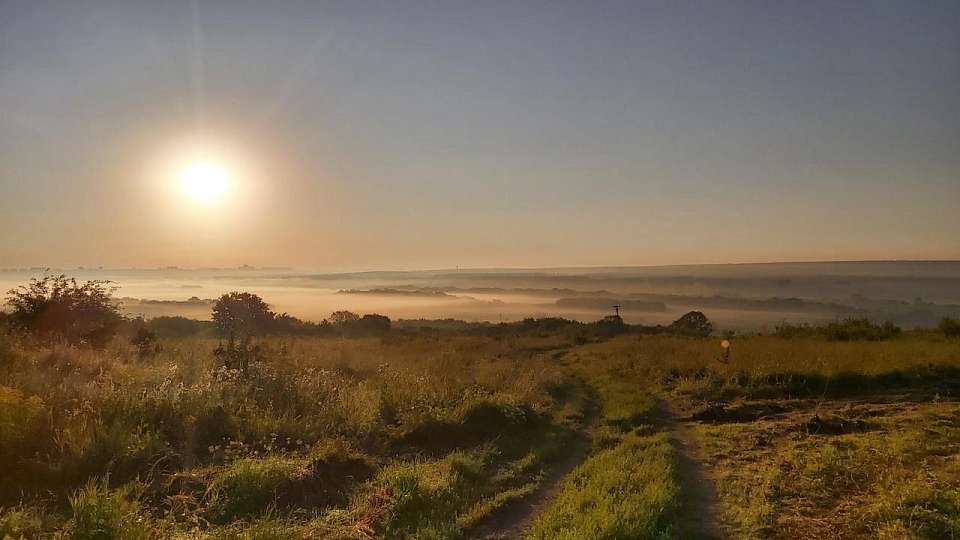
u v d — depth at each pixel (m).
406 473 8.27
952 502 6.72
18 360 11.41
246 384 11.62
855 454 9.00
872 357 16.86
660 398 15.42
